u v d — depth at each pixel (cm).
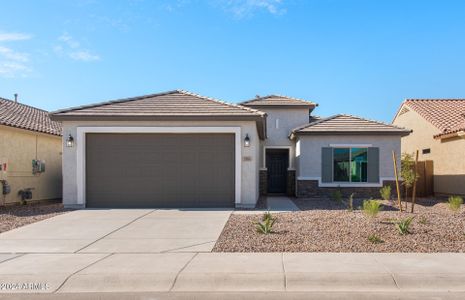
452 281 636
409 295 588
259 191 2070
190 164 1473
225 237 930
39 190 1834
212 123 1459
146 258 763
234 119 1438
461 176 1820
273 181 2178
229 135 1477
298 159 1970
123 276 656
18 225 1123
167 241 906
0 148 1571
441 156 1994
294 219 1138
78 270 689
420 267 691
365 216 1170
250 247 838
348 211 1312
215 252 805
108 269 692
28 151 1756
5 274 675
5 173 1593
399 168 1888
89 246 868
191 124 1460
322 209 1418
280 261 731
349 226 1012
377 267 689
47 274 671
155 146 1478
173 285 638
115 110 1480
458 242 863
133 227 1076
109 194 1474
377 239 868
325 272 662
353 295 589
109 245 875
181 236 956
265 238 910
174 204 1466
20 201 1686
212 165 1471
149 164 1476
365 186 1889
